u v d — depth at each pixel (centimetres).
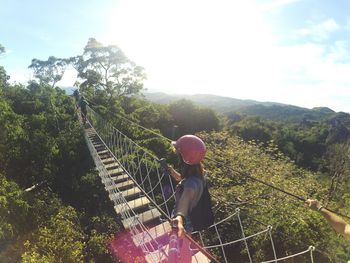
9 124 2539
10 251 1551
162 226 601
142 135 3080
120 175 1235
